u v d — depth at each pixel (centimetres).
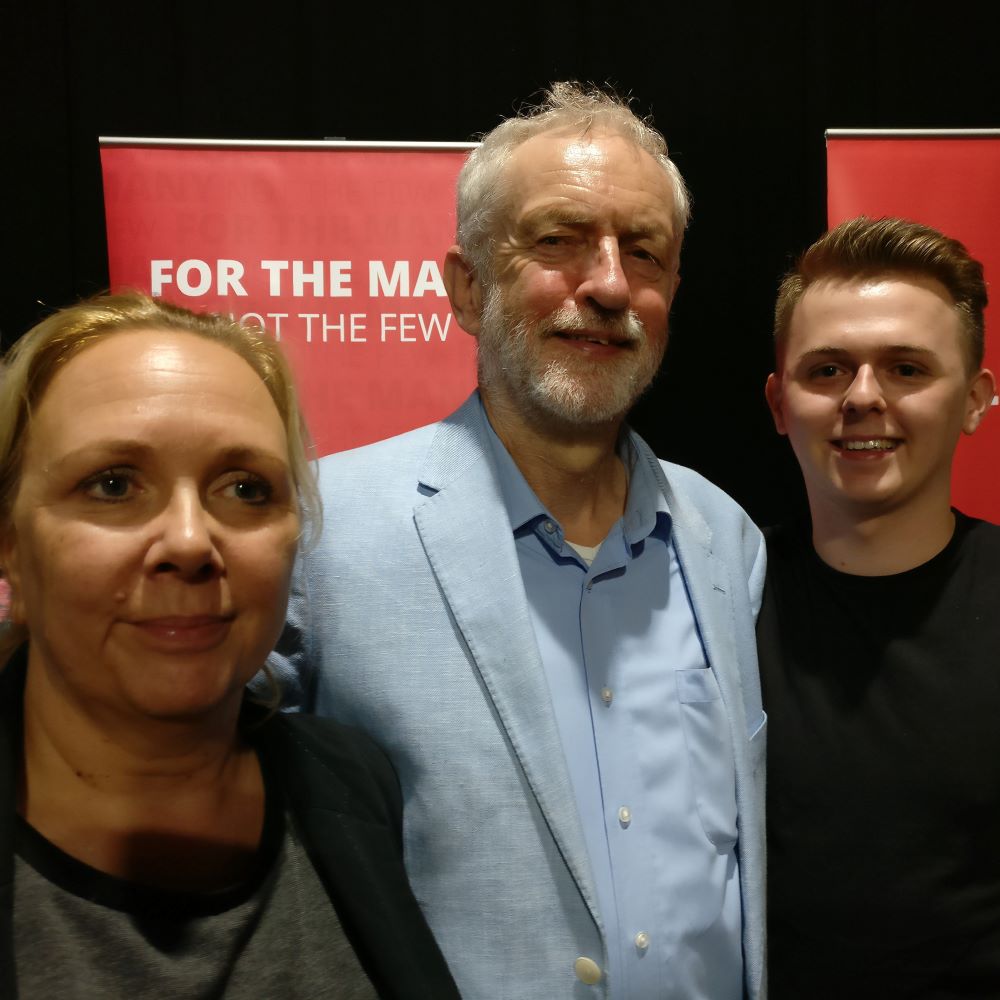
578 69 311
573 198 140
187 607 91
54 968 85
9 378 96
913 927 149
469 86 309
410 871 129
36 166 304
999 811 151
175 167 234
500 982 125
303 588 139
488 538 139
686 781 141
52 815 95
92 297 104
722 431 322
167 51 303
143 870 97
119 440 90
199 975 90
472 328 158
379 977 100
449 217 240
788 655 166
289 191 237
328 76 305
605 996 124
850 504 166
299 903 101
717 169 315
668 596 153
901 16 314
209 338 101
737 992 142
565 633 142
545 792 127
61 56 303
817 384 169
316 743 117
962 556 166
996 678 155
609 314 142
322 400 239
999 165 245
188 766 98
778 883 157
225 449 93
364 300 239
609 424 146
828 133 245
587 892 125
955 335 165
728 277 318
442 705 131
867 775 154
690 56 313
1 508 96
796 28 313
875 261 168
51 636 92
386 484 146
